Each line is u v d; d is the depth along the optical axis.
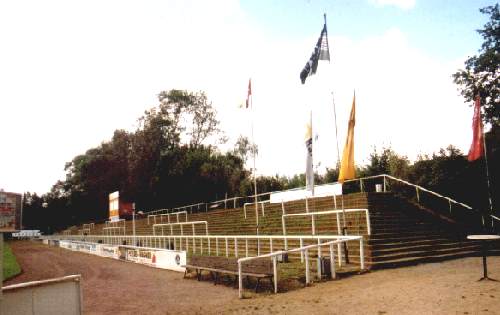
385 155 28.61
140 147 59.56
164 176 56.62
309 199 22.41
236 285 12.80
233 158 59.22
